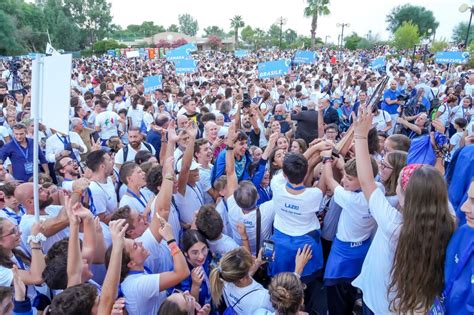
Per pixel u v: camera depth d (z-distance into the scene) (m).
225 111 9.21
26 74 22.17
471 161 2.65
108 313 2.39
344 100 11.41
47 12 65.44
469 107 9.88
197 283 3.12
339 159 3.63
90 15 82.88
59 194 4.23
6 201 4.09
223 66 30.61
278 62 12.40
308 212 3.28
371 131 4.62
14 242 3.04
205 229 3.40
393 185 2.94
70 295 2.30
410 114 10.02
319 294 3.69
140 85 14.10
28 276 2.91
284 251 3.30
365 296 2.52
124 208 3.42
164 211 3.27
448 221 2.04
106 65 32.88
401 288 2.12
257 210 3.72
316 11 53.69
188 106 8.45
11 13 57.84
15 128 6.40
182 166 4.10
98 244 3.13
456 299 1.97
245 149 4.71
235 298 2.91
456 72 21.25
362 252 3.13
